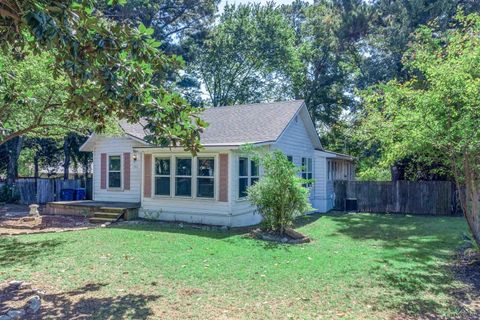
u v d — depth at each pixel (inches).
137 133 609.3
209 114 687.1
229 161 501.4
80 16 152.6
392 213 708.7
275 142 527.8
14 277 256.2
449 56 318.7
